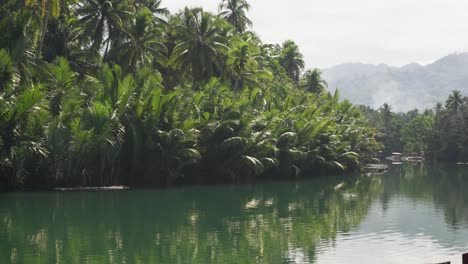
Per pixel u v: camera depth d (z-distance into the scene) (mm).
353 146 82562
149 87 46156
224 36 63562
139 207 33000
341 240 23125
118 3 52875
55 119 38219
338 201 38531
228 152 51938
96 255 19688
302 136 64000
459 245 22281
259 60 74125
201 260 19188
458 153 124375
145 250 20688
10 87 35219
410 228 26375
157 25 60938
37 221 26844
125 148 44594
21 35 37969
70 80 40250
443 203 37719
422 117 149875
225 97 52812
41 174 39500
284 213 31625
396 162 128250
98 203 34000
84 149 39438
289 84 88250
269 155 56469
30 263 18234
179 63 58344
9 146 34750
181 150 45938
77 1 54469
